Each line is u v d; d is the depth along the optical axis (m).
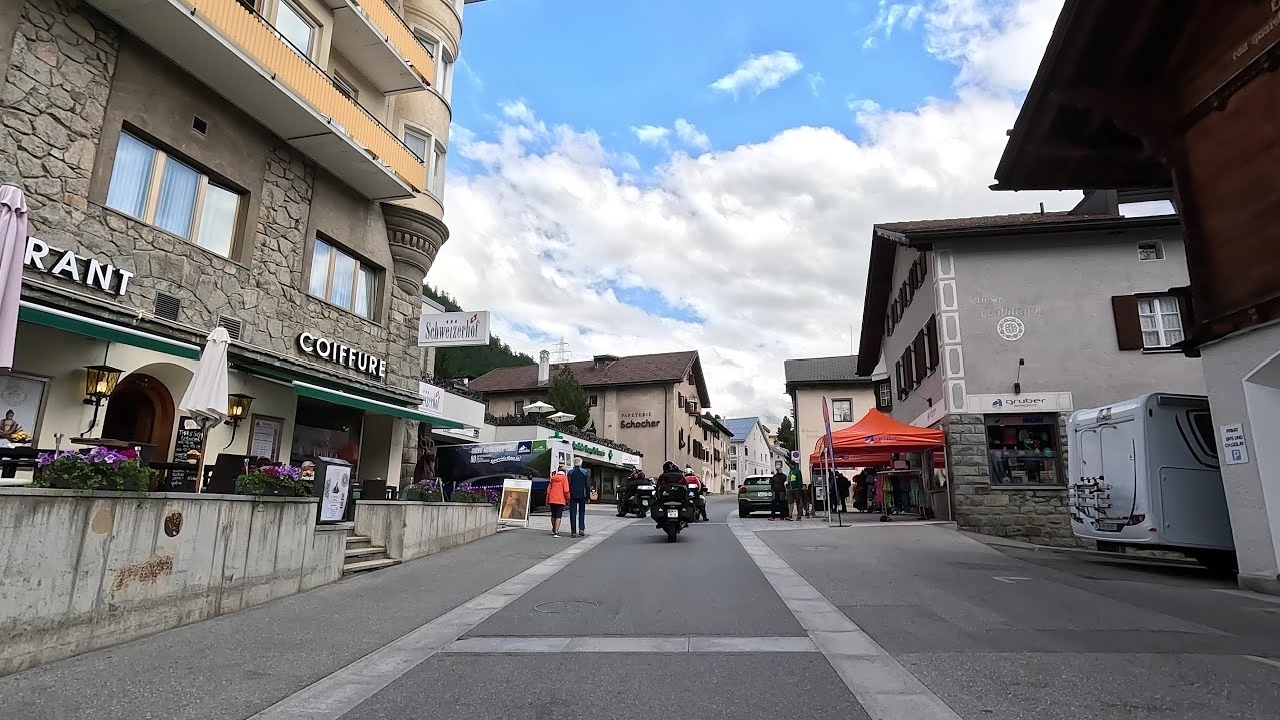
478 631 6.80
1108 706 4.38
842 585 9.07
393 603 8.27
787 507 22.77
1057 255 17.89
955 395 17.53
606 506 35.44
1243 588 8.85
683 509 14.79
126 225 10.72
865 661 5.48
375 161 15.04
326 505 10.26
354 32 15.48
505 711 4.49
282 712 4.54
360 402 14.32
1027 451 17.39
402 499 13.29
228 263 12.52
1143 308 17.56
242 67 11.81
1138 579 10.01
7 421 8.81
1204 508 10.96
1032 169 10.35
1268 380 8.68
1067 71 9.15
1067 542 16.53
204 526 7.36
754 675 5.15
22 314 8.28
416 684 5.10
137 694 4.89
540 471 26.41
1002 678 4.98
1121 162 10.27
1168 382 16.98
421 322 18.30
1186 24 8.81
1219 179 8.98
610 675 5.21
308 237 14.60
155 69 11.34
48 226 9.62
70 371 10.00
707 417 64.69
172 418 11.88
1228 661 5.37
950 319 17.88
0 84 9.16
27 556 5.40
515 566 11.27
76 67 10.13
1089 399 17.12
